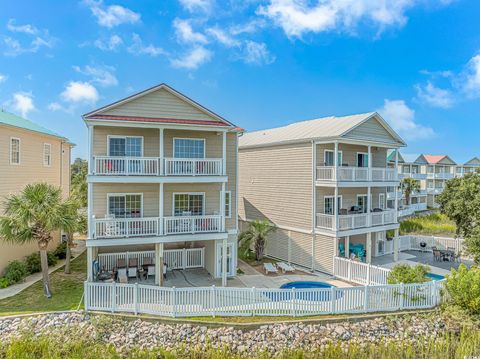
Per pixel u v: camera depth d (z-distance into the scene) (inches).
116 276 597.0
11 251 593.0
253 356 400.8
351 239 873.5
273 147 856.3
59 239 788.6
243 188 970.7
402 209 1640.0
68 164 967.6
